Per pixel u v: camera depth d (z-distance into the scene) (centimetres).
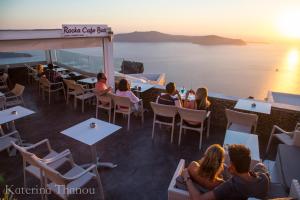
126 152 427
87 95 648
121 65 1055
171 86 458
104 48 629
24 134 498
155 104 445
